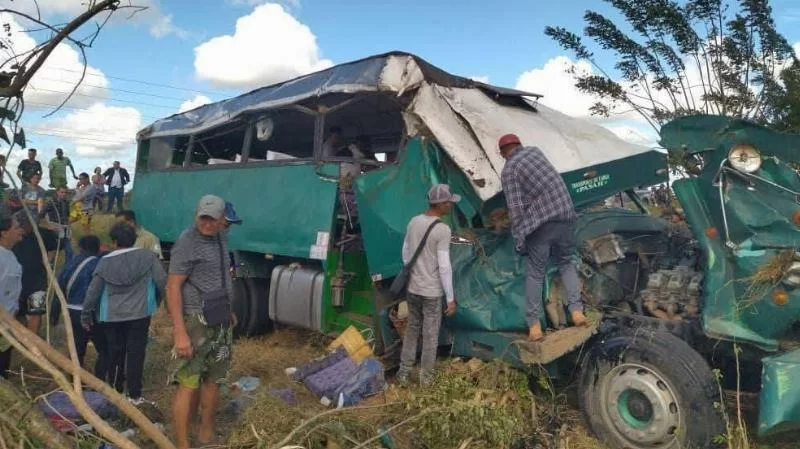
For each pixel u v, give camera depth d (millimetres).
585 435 4766
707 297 4406
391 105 7254
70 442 3574
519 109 6875
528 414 4906
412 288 5520
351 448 4258
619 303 5465
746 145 4359
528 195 5004
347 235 6730
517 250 5051
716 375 4152
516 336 5152
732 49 14242
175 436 4660
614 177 6309
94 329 5555
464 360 5602
